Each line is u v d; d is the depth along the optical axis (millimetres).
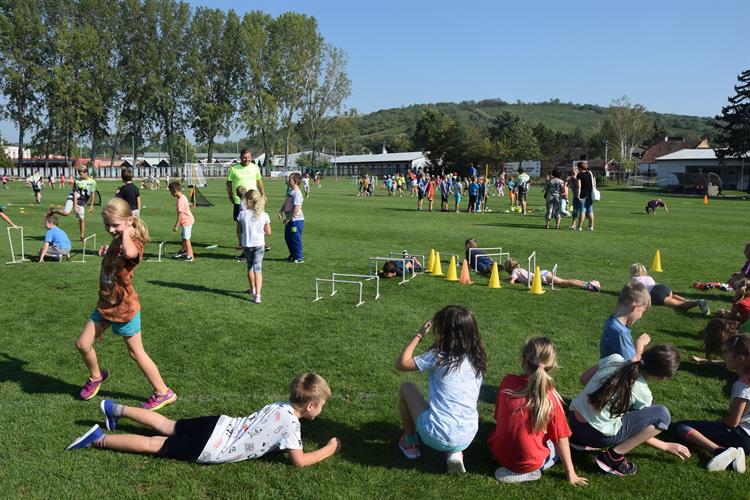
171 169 82250
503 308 8766
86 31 67750
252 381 5754
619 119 99812
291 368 6117
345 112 89000
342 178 94625
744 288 7336
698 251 14938
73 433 4676
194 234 17281
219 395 5410
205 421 4406
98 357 6355
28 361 6230
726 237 17859
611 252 14609
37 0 65938
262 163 109312
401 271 11086
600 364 4637
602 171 90250
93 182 15336
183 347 6734
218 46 80688
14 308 8391
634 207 31953
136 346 5012
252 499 3826
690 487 4102
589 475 4254
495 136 123250
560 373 6098
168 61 76188
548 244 15914
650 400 4543
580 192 19203
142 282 10297
